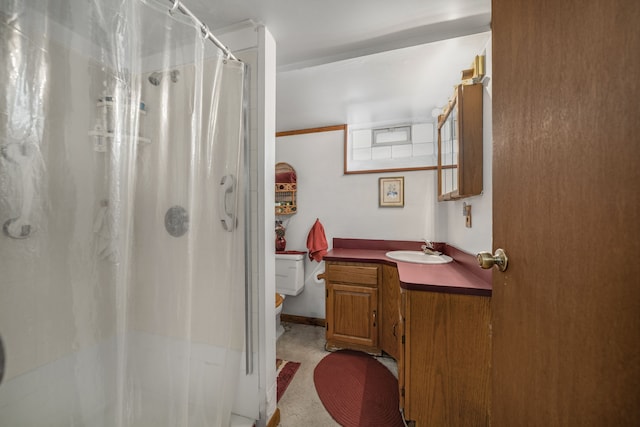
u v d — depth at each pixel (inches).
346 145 97.3
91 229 28.3
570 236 15.7
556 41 17.1
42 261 26.2
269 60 48.5
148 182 35.1
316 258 93.6
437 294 44.6
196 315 40.3
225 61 44.0
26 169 24.4
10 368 25.4
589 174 14.2
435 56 56.0
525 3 21.0
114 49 29.0
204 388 40.9
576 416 14.9
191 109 36.5
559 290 16.6
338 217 98.6
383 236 93.4
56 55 25.8
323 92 73.3
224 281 44.1
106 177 28.5
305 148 102.6
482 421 42.7
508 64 24.0
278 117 91.8
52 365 27.4
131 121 30.6
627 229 11.9
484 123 49.8
